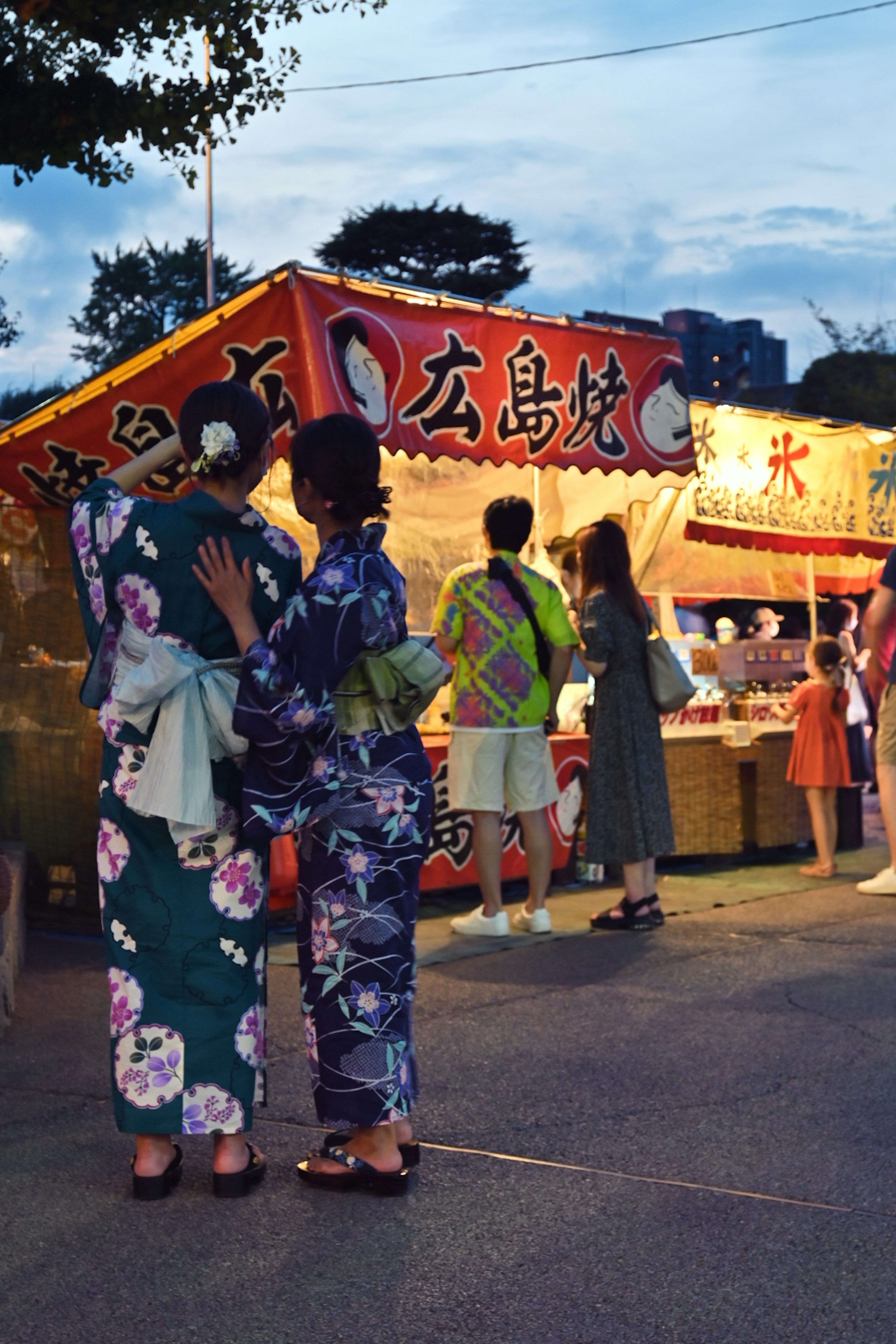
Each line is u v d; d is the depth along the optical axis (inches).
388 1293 101.9
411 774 120.5
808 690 285.0
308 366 192.7
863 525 332.2
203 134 270.8
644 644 235.6
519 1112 141.6
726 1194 120.4
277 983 199.2
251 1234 112.3
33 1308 99.5
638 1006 182.7
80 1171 125.9
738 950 216.7
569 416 228.8
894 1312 99.0
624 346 238.1
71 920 234.7
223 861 116.7
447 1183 123.1
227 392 117.0
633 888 233.5
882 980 195.6
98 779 232.1
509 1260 107.5
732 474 305.9
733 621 374.3
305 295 193.9
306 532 264.1
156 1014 115.8
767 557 358.3
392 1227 113.6
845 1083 150.3
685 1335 95.8
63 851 234.8
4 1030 171.8
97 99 264.1
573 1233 112.2
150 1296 101.4
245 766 116.1
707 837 300.4
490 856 227.3
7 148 267.0
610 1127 137.0
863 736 330.3
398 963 119.1
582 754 279.0
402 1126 127.0
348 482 118.1
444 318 211.5
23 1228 113.3
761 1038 167.5
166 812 111.6
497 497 293.6
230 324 199.5
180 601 115.5
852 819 328.8
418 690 119.5
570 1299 101.0
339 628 112.8
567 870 279.6
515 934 231.8
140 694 111.6
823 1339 95.3
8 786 236.8
